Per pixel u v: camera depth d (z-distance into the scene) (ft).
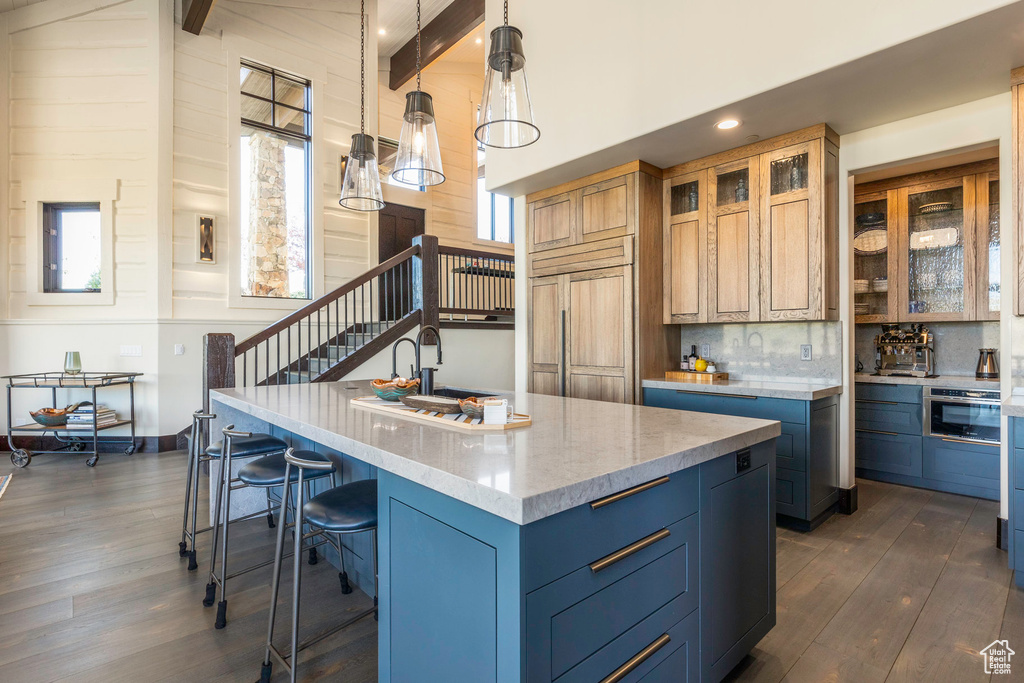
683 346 14.17
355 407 7.78
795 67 8.45
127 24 17.37
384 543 4.83
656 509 4.52
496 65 5.87
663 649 4.61
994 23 6.88
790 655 6.14
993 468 11.72
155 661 6.09
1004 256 9.04
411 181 7.83
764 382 12.07
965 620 6.86
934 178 12.80
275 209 20.18
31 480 13.71
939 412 12.52
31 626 6.81
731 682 5.63
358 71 22.30
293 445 9.84
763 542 6.07
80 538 9.79
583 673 3.84
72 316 17.28
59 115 17.29
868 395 13.73
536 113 13.20
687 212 12.70
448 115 29.04
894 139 10.27
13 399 16.99
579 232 13.88
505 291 26.91
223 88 18.74
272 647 5.71
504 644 3.48
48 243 17.46
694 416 6.88
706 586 5.14
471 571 3.80
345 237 21.90
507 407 6.24
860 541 9.57
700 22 9.71
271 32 19.89
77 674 5.83
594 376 13.53
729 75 9.29
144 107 17.31
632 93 10.93
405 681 4.56
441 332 19.19
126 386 17.11
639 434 5.53
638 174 12.42
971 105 9.36
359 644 6.46
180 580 8.14
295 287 20.57
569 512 3.70
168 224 17.43
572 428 5.91
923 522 10.50
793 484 10.17
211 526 10.40
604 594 4.01
